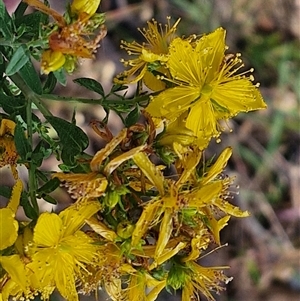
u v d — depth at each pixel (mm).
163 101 126
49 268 122
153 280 130
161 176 122
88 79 131
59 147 133
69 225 120
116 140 119
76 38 119
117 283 130
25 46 121
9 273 115
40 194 124
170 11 263
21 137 127
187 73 130
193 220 126
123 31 256
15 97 132
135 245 119
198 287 136
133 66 132
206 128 129
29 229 119
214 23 269
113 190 119
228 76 134
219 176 151
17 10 131
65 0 232
